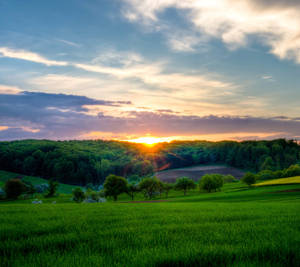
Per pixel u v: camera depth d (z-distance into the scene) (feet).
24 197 325.83
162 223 33.12
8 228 28.30
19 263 16.40
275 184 264.72
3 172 603.67
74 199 270.46
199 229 27.66
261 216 40.24
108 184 280.51
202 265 16.02
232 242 21.24
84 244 21.21
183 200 207.92
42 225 30.32
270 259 16.78
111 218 38.01
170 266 15.96
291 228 27.55
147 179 311.68
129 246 20.54
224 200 172.86
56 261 16.29
